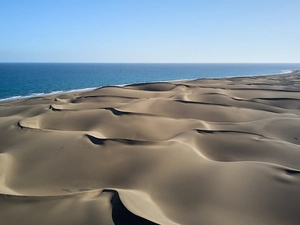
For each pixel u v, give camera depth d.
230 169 10.52
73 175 10.91
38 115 20.06
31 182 10.46
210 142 14.66
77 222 7.05
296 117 20.44
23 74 102.38
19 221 7.18
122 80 82.38
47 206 7.83
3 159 11.88
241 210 8.13
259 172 10.23
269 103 27.58
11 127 17.00
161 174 10.43
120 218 7.06
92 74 112.75
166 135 16.78
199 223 7.56
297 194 8.77
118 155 12.25
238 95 32.06
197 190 9.20
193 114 22.02
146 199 8.55
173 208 8.34
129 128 17.31
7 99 39.34
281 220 7.68
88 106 23.97
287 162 12.34
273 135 16.53
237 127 17.89
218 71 151.62
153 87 37.94
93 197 8.32
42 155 12.56
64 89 55.03
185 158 11.63
